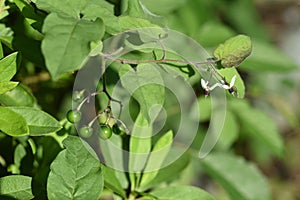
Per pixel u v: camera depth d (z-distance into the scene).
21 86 1.07
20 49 1.05
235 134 1.34
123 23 1.00
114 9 1.04
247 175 1.28
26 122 1.00
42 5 0.98
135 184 1.09
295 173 2.32
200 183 1.74
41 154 1.06
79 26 0.95
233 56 1.02
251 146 1.84
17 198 1.02
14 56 1.02
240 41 1.02
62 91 1.18
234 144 1.60
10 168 1.07
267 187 1.28
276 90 1.70
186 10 1.32
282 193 2.30
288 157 2.24
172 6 1.20
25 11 1.02
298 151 2.28
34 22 1.02
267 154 1.85
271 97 1.50
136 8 1.01
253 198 1.28
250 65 1.35
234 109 1.36
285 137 2.18
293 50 2.32
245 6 1.68
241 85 1.03
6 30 1.06
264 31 1.71
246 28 1.67
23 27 1.05
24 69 1.14
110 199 1.21
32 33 1.05
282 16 2.34
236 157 1.29
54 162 1.00
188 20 1.31
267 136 1.37
